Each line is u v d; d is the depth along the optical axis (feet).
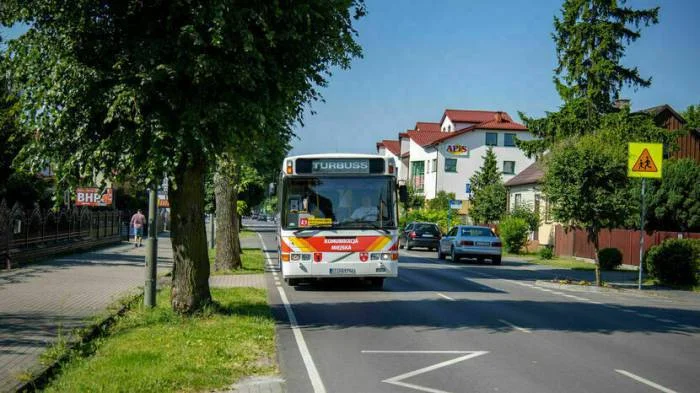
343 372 27.14
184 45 31.81
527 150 135.54
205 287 39.09
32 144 34.40
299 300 51.31
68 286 52.34
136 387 22.79
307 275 56.24
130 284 55.31
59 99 32.81
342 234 56.39
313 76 36.94
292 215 56.49
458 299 53.83
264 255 110.22
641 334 38.37
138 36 33.50
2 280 55.83
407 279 72.02
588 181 70.54
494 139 245.24
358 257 56.39
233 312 40.83
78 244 99.86
